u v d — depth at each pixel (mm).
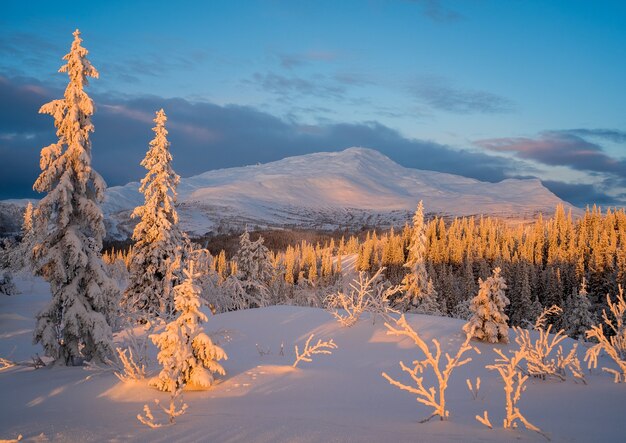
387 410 8477
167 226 30531
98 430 6500
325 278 115875
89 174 16891
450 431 5996
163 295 29391
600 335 9938
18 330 29672
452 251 117438
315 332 21906
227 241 176625
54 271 16172
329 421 7020
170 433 6230
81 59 17031
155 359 15133
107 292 16938
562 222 132000
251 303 46281
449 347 19688
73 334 15984
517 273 84625
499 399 9586
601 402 8258
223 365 13969
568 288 88000
